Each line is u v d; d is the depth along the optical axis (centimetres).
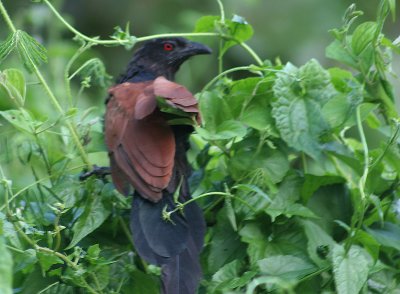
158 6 2123
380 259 891
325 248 835
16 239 767
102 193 860
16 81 866
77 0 2127
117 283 857
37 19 1520
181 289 779
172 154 834
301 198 888
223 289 786
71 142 902
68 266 800
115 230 879
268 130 879
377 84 914
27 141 909
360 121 875
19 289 837
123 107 872
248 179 873
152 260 791
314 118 887
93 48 2078
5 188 792
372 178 878
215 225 888
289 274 803
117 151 845
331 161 922
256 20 2083
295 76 890
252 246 842
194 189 922
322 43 2073
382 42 907
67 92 883
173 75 1087
